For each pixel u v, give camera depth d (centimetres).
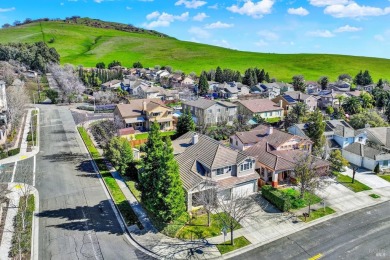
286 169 4338
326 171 4591
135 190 4156
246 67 19588
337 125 6266
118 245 3070
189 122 6575
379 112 8925
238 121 7456
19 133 6706
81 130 7069
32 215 3541
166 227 3319
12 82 10169
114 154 4703
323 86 14625
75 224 3400
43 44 16350
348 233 3350
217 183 3803
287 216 3662
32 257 2847
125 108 7525
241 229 3384
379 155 5112
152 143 3381
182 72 16562
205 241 3158
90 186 4331
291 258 2934
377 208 3897
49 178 4559
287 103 9444
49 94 10025
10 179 4484
